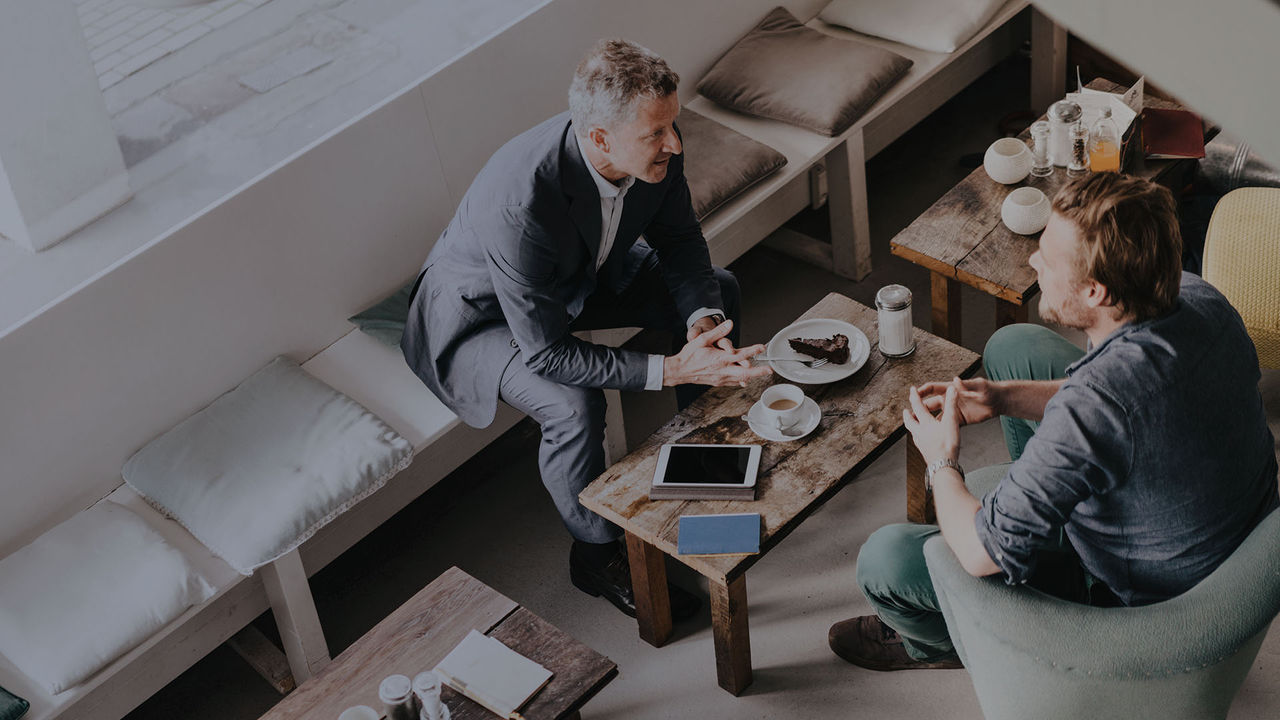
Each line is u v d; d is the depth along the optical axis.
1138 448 1.59
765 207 3.51
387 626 2.10
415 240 2.96
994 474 2.13
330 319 2.86
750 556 2.15
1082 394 1.60
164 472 2.51
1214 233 2.75
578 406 2.51
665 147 2.27
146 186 2.79
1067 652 1.66
